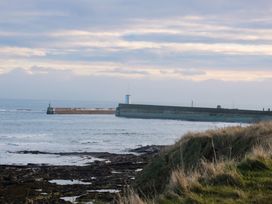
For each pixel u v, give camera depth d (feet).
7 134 278.46
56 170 119.03
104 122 430.61
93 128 340.18
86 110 633.20
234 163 36.76
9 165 128.26
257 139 59.88
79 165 132.26
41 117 523.29
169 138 260.42
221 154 62.80
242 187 30.53
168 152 71.10
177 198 29.19
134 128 344.08
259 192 29.12
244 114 402.72
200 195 29.09
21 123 398.42
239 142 63.67
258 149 42.47
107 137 262.47
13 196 82.23
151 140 247.50
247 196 28.48
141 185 67.46
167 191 31.58
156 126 365.61
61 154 165.89
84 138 253.44
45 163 137.90
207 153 65.46
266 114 386.32
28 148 192.03
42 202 75.77
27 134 280.31
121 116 547.49
